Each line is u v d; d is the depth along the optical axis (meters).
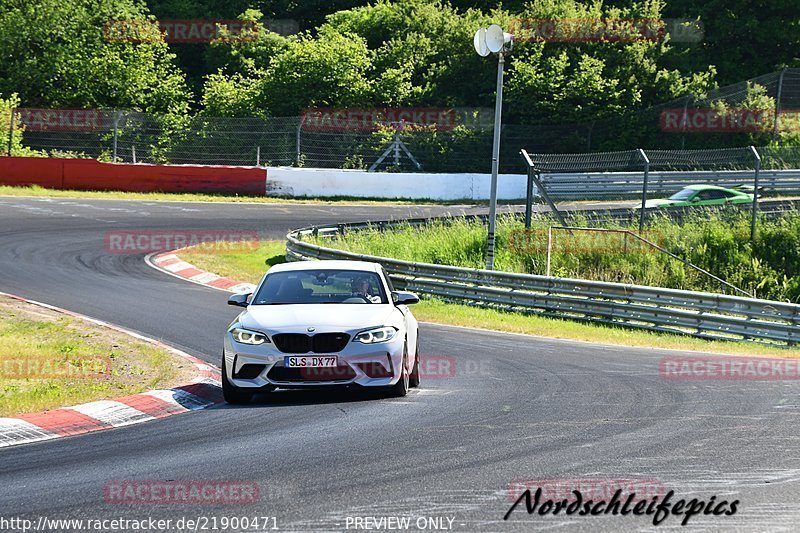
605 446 18.25
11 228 64.56
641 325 45.81
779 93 119.06
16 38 117.88
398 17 142.88
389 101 120.81
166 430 20.41
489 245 52.47
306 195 94.56
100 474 16.28
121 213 74.75
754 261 59.66
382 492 14.84
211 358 30.97
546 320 46.69
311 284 25.77
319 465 16.73
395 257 62.62
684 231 63.34
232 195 92.31
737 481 15.54
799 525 13.16
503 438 18.98
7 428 20.03
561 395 24.64
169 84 119.81
